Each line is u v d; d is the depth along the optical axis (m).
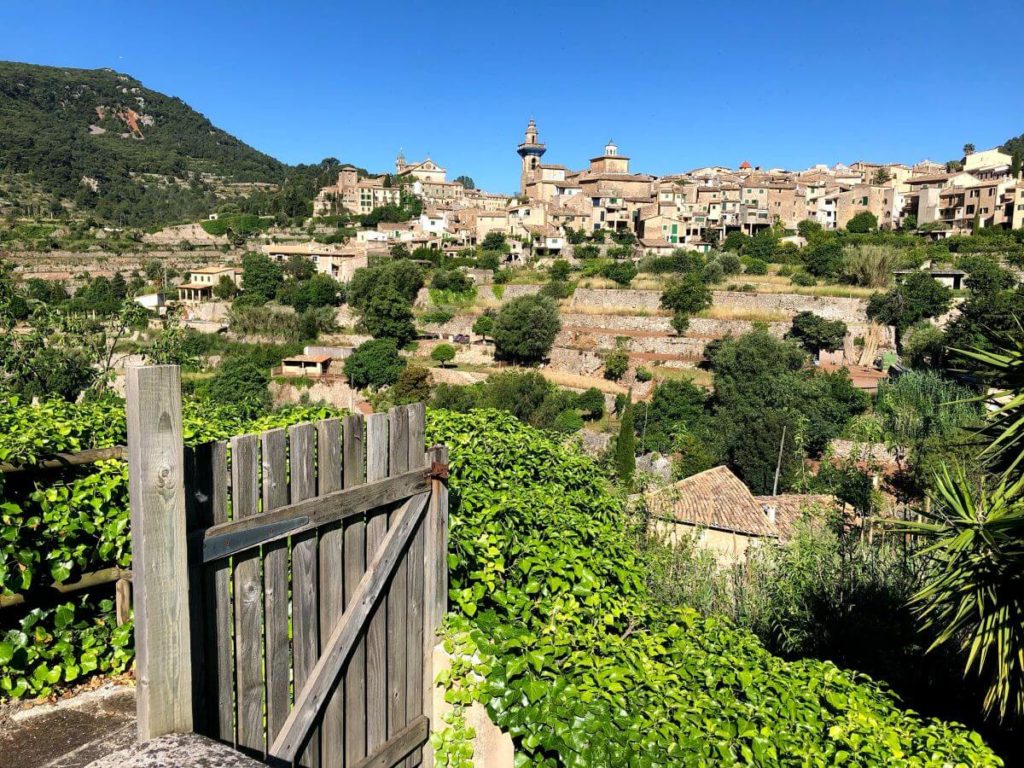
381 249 81.44
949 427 19.50
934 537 7.00
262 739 3.12
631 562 5.83
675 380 44.06
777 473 30.02
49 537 3.98
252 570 3.04
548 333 52.97
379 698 3.76
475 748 3.94
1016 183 70.25
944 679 8.60
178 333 16.84
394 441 3.73
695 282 54.91
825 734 4.07
